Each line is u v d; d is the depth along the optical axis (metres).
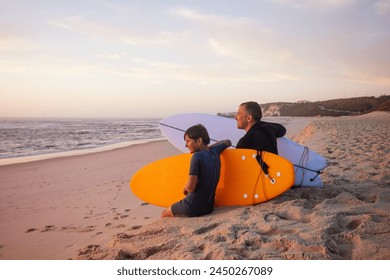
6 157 14.73
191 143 3.28
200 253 2.39
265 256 2.24
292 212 3.02
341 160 6.05
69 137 29.55
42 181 8.67
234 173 3.54
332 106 93.94
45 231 4.19
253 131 3.61
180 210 3.26
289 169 3.38
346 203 3.25
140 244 2.75
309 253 2.20
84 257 2.71
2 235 4.20
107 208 5.27
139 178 3.93
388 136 10.70
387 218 2.70
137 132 39.66
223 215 3.19
